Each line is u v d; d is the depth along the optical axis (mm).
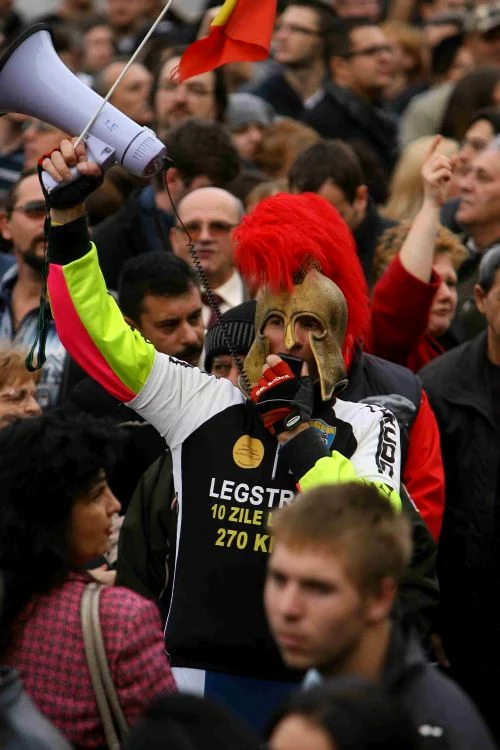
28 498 7336
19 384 9773
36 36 7727
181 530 7695
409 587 8117
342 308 7828
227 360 9039
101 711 7117
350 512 5910
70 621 7191
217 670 7527
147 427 9789
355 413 7863
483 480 10062
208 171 12883
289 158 15812
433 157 10672
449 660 10047
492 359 10344
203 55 8273
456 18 22219
